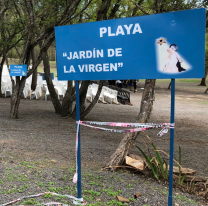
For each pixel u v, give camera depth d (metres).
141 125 2.70
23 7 8.99
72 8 7.35
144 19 2.52
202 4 5.29
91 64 2.80
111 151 6.04
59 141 6.38
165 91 27.25
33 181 3.34
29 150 5.13
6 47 11.38
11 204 2.67
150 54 2.56
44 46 8.22
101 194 3.23
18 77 8.62
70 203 2.85
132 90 27.38
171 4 5.43
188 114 13.70
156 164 4.07
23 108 11.43
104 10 9.16
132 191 3.43
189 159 6.16
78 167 2.91
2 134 6.25
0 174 3.40
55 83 17.77
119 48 2.66
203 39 2.35
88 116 11.38
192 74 2.42
